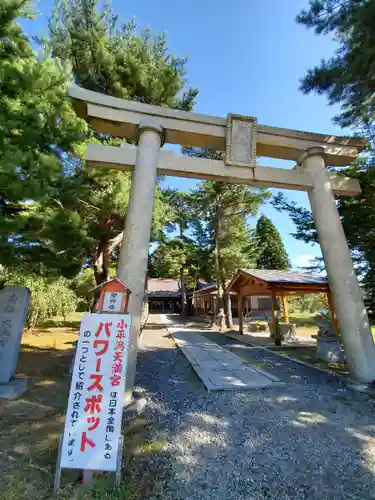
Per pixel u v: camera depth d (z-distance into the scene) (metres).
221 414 3.67
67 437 2.29
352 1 4.47
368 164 6.57
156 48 9.52
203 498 2.13
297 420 3.46
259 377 5.35
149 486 2.25
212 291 18.94
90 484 2.20
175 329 14.98
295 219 8.30
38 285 9.71
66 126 4.57
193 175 5.28
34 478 2.32
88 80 8.28
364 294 8.02
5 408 3.83
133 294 4.15
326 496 2.15
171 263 27.56
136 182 4.68
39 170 3.89
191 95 9.83
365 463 2.55
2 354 4.69
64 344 8.85
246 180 5.43
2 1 3.61
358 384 4.57
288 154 5.93
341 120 5.98
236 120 5.45
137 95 9.09
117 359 2.57
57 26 7.99
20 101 3.91
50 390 4.62
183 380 5.37
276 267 29.67
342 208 7.10
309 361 6.91
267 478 2.37
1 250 4.24
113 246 9.25
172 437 3.06
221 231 16.81
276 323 9.59
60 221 4.83
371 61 4.37
